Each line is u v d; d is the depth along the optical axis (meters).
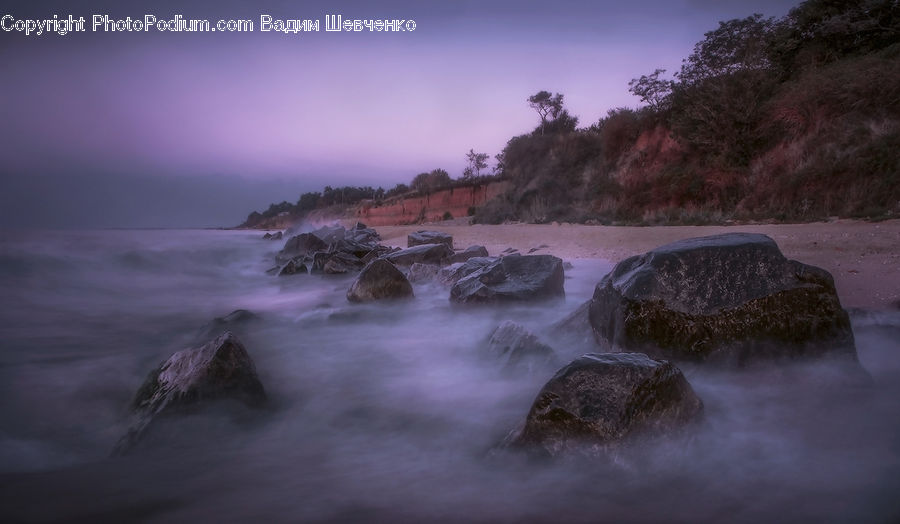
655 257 5.01
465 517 2.98
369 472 3.61
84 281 13.91
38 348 7.32
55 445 4.29
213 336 7.56
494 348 5.79
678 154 24.69
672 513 2.96
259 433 4.34
